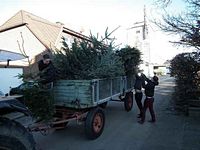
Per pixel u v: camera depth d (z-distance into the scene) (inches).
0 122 128.3
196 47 369.7
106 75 323.3
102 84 314.3
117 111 454.6
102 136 301.1
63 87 293.9
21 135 131.0
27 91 242.5
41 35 1036.5
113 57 339.3
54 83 291.4
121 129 331.3
